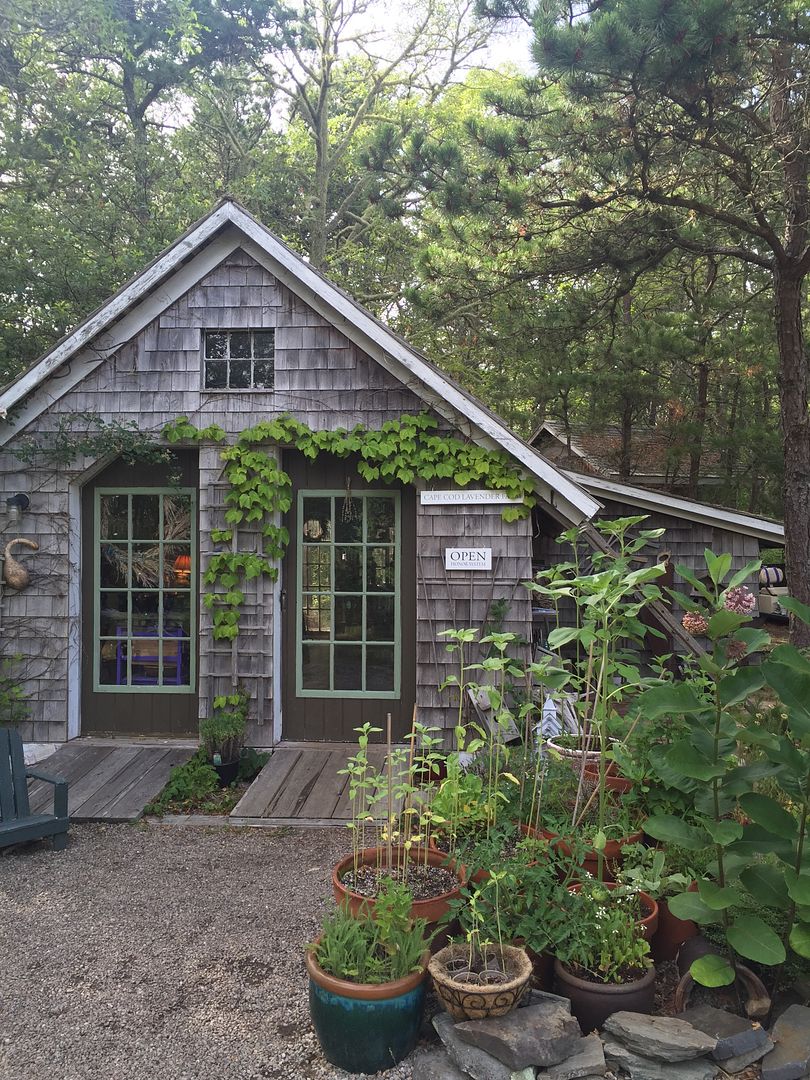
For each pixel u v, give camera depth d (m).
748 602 6.09
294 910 4.14
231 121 18.45
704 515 10.87
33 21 15.15
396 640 6.69
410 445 6.40
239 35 17.31
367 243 19.36
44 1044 3.01
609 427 15.24
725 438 13.00
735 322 13.99
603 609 3.51
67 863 4.80
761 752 4.33
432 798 3.83
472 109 19.75
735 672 2.86
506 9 8.07
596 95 7.58
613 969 2.92
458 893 3.22
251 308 6.63
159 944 3.79
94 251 14.91
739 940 2.75
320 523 6.78
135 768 6.14
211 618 6.56
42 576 6.67
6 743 5.05
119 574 6.91
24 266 13.77
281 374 6.60
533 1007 2.76
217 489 6.61
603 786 3.54
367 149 9.21
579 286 12.20
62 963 3.62
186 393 6.64
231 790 5.99
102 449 6.50
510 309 11.60
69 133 15.77
